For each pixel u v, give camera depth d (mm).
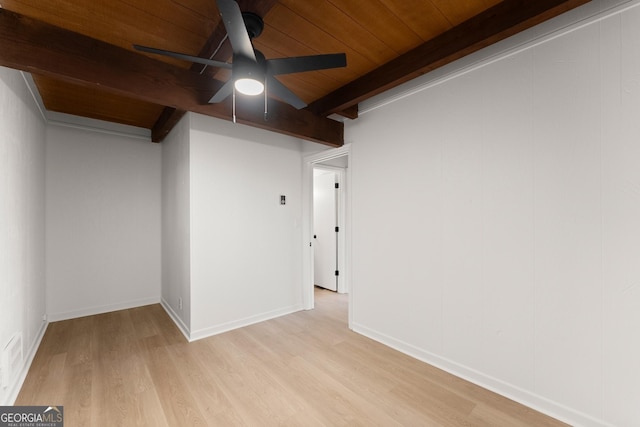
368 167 2975
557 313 1792
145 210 4094
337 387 2141
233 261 3234
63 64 1747
